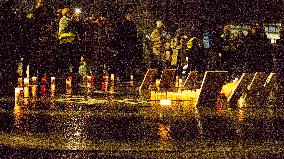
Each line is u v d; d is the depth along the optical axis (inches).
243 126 420.5
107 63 1115.3
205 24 1814.7
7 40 831.1
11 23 826.2
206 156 285.6
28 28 861.8
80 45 992.2
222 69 1344.7
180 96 714.8
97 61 1104.2
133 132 376.2
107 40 1094.4
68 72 1077.1
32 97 703.7
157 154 289.4
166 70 842.8
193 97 709.3
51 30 920.3
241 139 346.0
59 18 975.0
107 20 1100.5
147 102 654.5
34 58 908.0
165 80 846.5
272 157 284.0
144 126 412.8
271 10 1865.2
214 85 591.5
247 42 1157.7
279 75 1095.0
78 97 721.6
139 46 1141.7
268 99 723.4
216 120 465.4
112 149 302.5
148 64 1346.0
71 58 969.5
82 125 413.4
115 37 1096.8
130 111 538.6
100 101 663.8
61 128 391.5
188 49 1341.0
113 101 666.8
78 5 1568.7
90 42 1082.7
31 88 825.5
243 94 682.8
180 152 296.0
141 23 1740.9
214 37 1343.5
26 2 1026.1
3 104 597.9
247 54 1163.3
